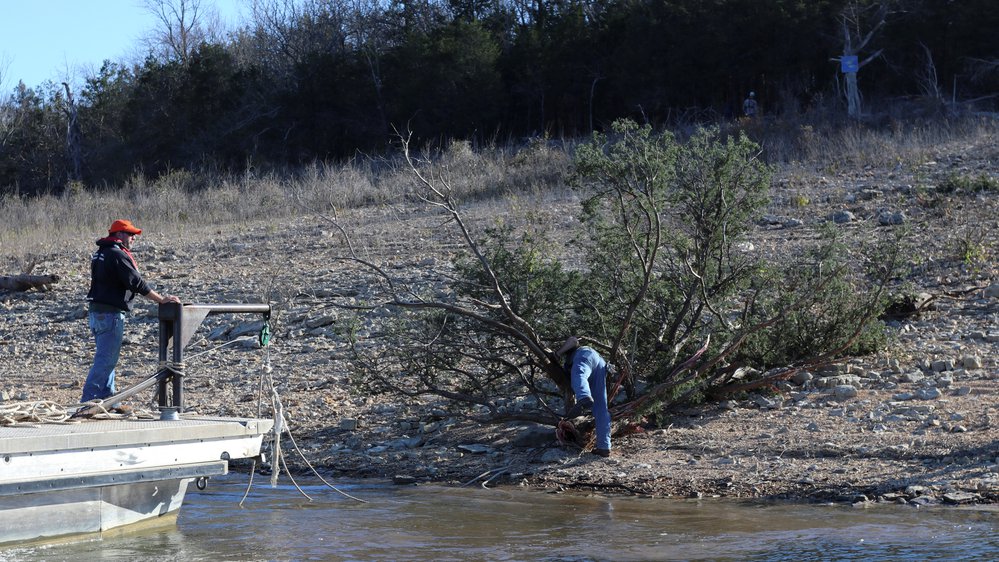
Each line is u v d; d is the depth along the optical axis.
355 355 10.38
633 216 10.57
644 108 36.44
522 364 10.08
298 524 7.52
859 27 34.00
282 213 25.44
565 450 9.52
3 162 47.81
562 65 39.62
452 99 39.47
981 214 16.25
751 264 10.58
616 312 10.16
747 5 35.22
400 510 7.95
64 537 6.74
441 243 19.03
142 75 47.88
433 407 11.23
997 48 33.62
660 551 6.54
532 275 10.02
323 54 42.00
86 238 24.38
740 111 35.44
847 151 23.11
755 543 6.66
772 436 9.40
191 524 7.53
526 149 29.56
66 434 6.41
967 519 7.08
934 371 10.62
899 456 8.59
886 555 6.26
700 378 10.12
